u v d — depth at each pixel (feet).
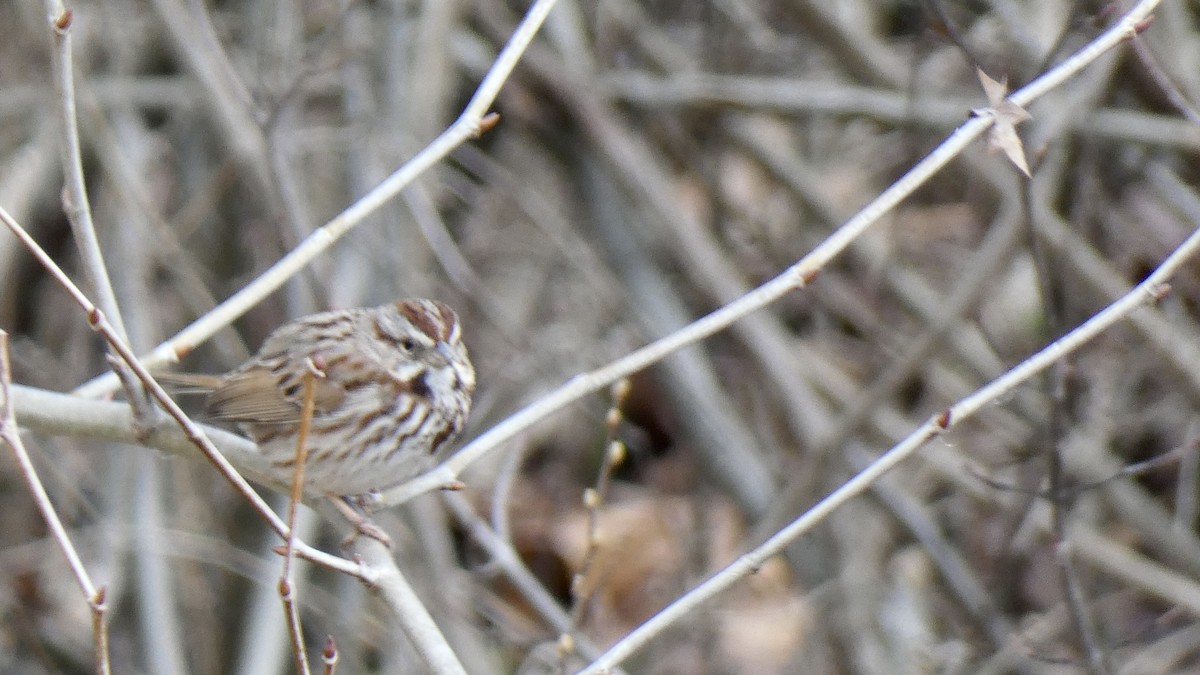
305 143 46.62
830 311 50.52
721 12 51.31
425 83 45.24
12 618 46.62
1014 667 40.68
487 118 27.63
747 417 50.96
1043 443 39.42
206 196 47.09
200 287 43.80
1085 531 42.96
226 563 42.60
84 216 25.68
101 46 51.01
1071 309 44.57
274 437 29.40
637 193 46.73
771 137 51.26
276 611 42.09
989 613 40.09
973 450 46.39
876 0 52.47
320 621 43.88
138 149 49.37
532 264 52.06
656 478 52.06
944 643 45.06
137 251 46.65
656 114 49.93
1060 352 24.97
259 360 30.78
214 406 30.42
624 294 46.21
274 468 28.66
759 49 50.83
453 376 30.35
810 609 44.16
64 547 20.15
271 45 46.01
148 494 44.83
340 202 48.21
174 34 44.98
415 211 43.21
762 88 48.16
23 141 51.13
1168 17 42.96
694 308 52.03
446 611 40.27
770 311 48.03
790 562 44.14
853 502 43.39
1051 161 42.70
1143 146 45.24
